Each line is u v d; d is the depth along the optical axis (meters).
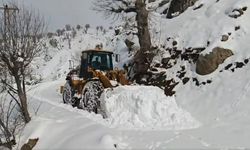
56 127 11.38
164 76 15.96
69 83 15.65
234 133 9.77
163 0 23.39
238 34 15.35
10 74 12.08
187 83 14.95
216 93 13.38
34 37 11.95
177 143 9.14
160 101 11.45
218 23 16.23
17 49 11.68
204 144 9.00
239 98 12.52
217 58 14.62
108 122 11.32
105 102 12.04
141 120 11.10
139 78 16.89
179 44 16.84
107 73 14.09
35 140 11.05
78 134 10.38
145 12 17.81
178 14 19.88
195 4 19.12
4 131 11.40
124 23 21.44
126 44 21.17
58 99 17.77
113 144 9.30
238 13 16.09
